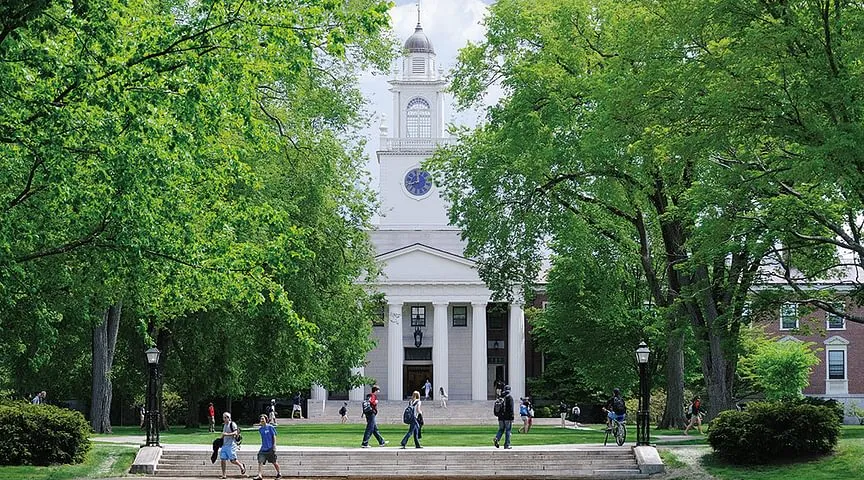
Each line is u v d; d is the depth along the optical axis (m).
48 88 23.14
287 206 45.47
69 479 34.66
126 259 25.86
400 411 93.12
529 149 47.09
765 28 27.52
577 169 48.56
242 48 24.23
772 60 28.08
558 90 47.31
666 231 49.31
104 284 30.59
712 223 34.44
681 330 47.62
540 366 104.88
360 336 59.12
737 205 33.94
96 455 39.09
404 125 110.56
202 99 24.28
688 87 29.88
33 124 23.05
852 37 27.34
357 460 39.97
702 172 40.19
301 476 38.78
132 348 59.25
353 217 55.06
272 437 36.06
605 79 38.16
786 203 32.19
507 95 50.06
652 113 31.45
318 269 50.75
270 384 59.47
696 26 29.92
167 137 24.64
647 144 32.19
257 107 40.78
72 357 60.75
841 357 92.38
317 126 52.03
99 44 23.36
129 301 37.06
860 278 60.81
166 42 23.89
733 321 44.28
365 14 24.55
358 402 93.69
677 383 59.50
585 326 74.44
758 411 36.44
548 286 75.94
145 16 25.25
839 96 26.84
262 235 41.66
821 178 27.50
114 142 24.02
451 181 54.88
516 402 99.75
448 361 105.50
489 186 51.66
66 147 23.92
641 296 72.75
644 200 49.38
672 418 59.25
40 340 27.20
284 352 52.19
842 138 25.98
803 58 27.39
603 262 54.06
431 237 107.56
